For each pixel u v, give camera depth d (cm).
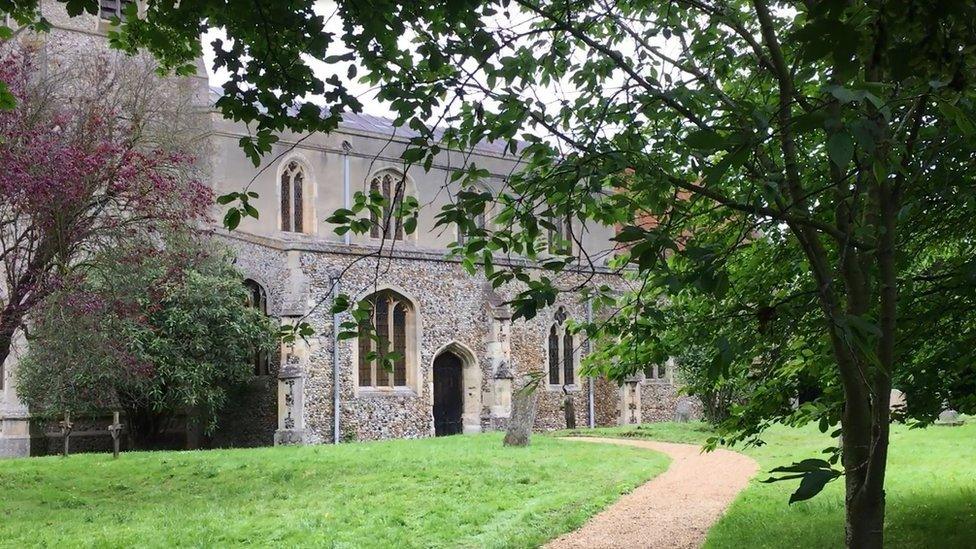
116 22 602
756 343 662
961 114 276
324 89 548
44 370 2248
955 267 586
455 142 579
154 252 1697
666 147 620
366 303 554
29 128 1540
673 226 509
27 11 606
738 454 2045
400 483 1530
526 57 592
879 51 262
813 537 948
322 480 1619
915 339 668
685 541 1020
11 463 1967
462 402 3042
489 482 1514
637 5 659
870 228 439
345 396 2681
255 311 2616
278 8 512
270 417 2719
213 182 2856
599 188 455
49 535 1154
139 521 1256
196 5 538
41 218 1516
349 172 3155
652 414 3566
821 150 709
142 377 2105
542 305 425
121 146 1686
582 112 639
